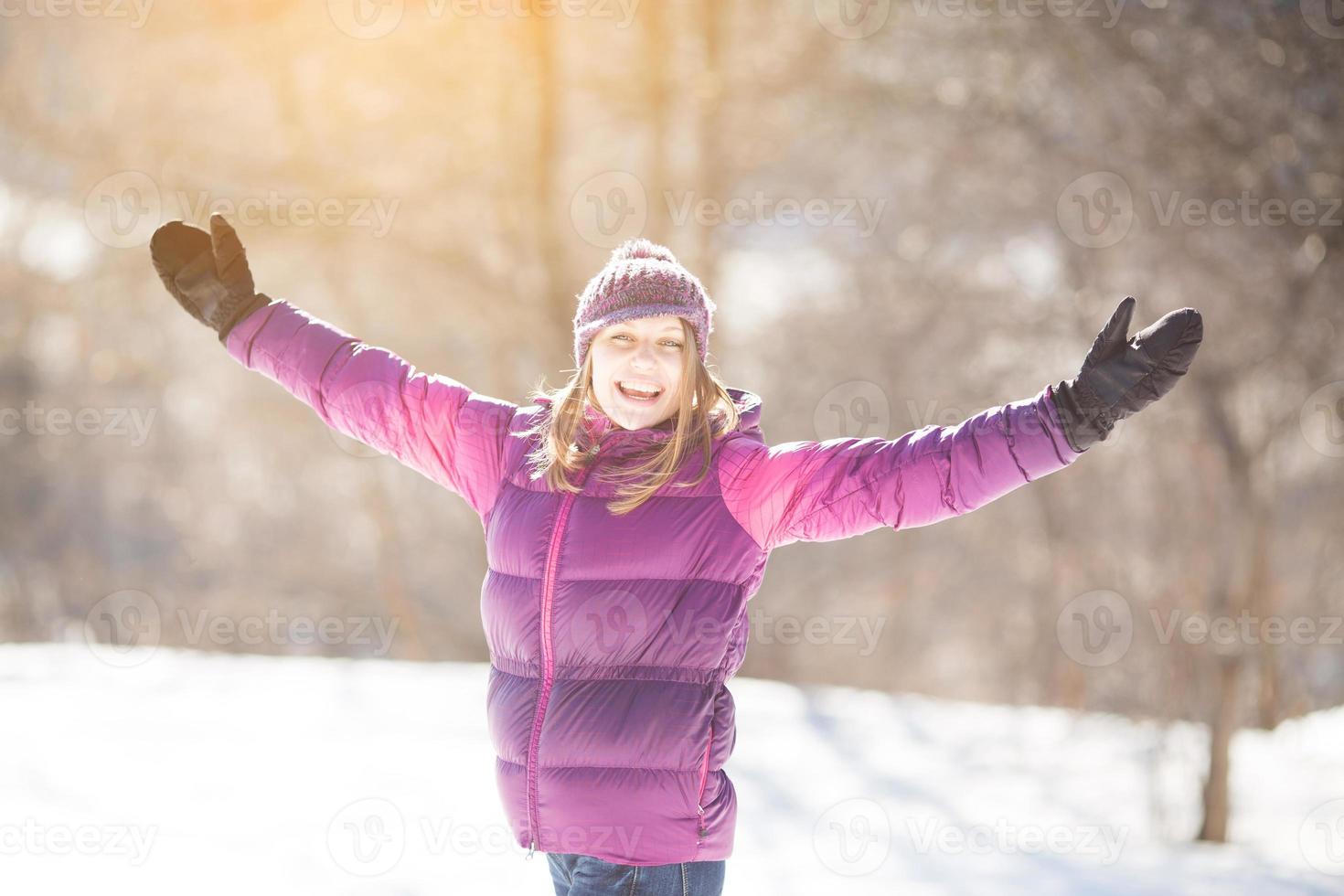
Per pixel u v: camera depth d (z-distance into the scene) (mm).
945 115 14820
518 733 2920
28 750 8477
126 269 18734
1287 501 13500
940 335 16406
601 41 18219
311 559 26328
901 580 22156
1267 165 10758
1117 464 14203
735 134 18219
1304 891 6469
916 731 12969
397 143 17547
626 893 2865
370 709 11297
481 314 19312
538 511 3008
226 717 10445
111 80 16812
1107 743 13148
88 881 5441
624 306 2998
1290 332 10828
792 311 20625
